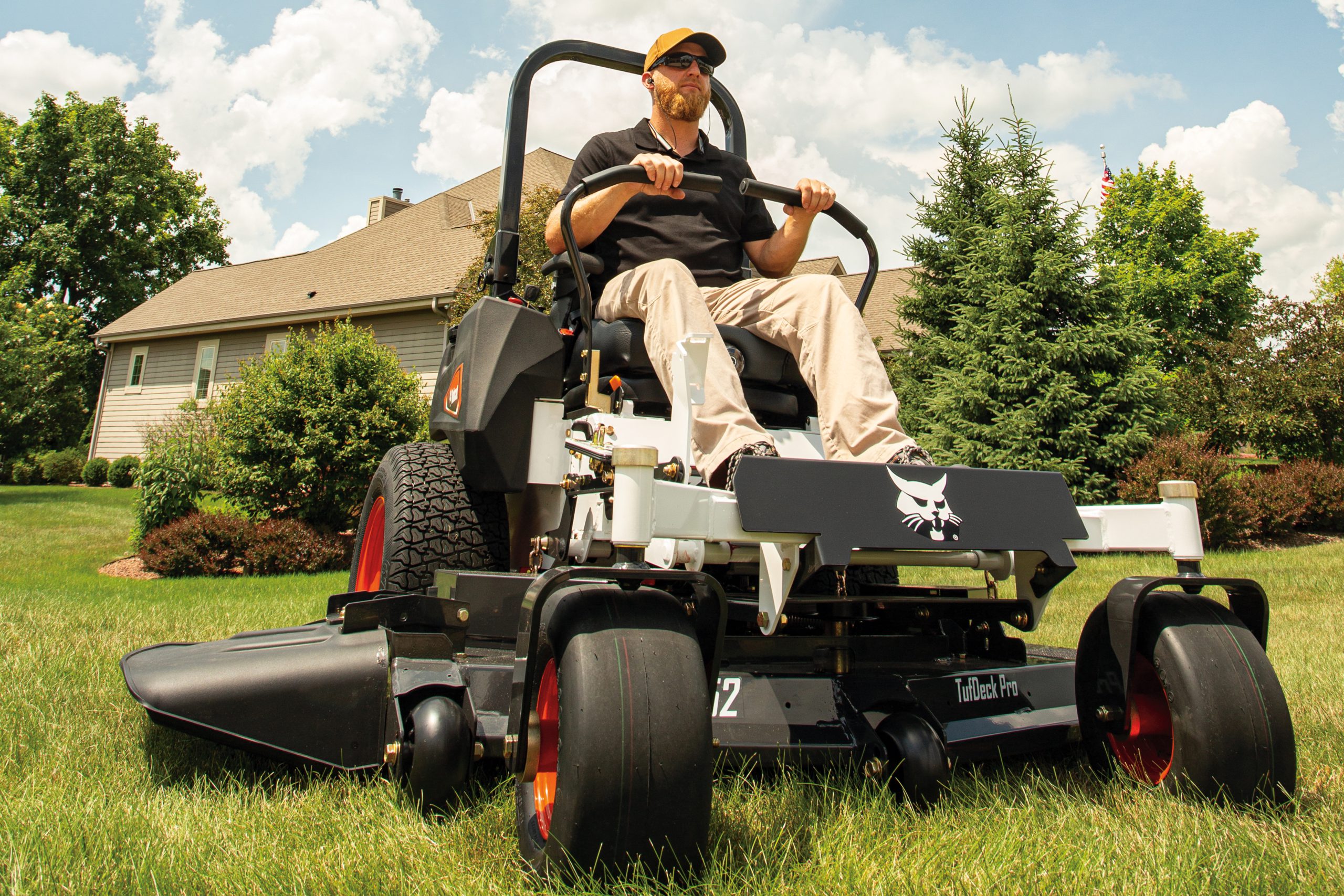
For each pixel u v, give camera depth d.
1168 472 9.92
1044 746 1.94
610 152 2.96
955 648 2.33
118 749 2.17
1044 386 10.31
